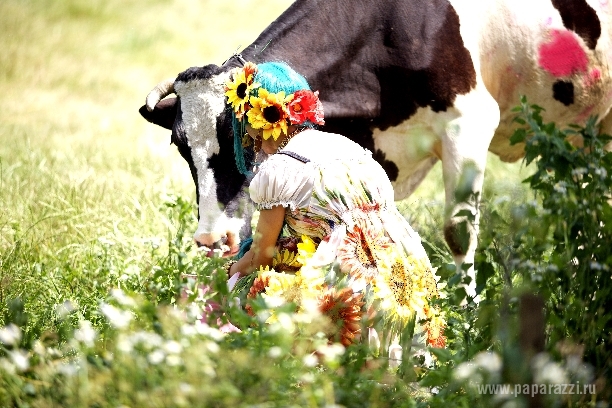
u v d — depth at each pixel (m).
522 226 6.85
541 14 10.83
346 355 6.61
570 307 6.67
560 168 6.97
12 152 15.13
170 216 9.27
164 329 6.19
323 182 7.48
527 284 6.68
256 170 8.66
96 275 9.80
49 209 11.83
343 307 7.27
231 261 8.27
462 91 10.18
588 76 11.22
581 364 6.46
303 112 7.64
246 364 5.81
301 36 9.92
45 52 25.08
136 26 29.12
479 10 10.57
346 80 10.05
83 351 6.20
